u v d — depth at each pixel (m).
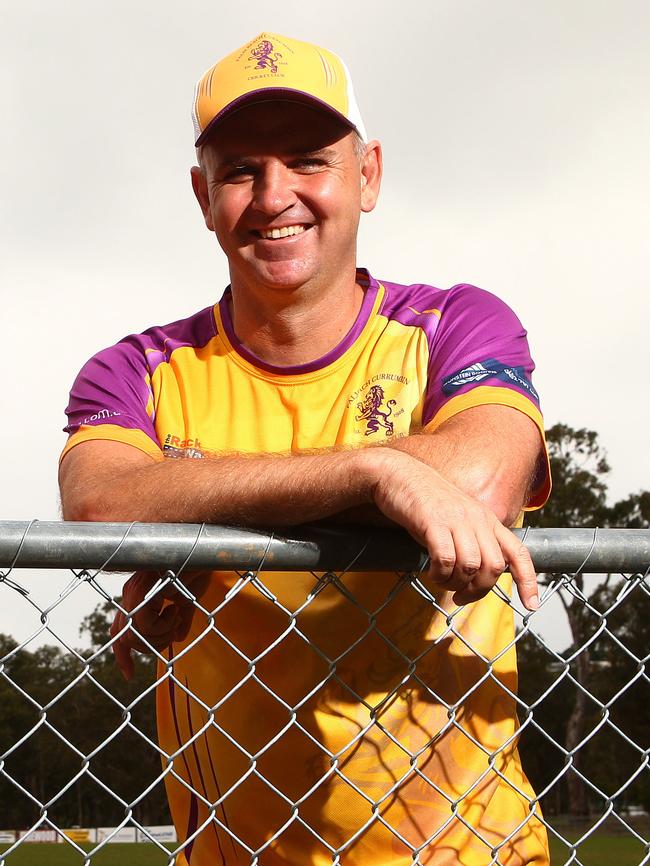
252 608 1.88
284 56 2.07
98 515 1.64
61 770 36.97
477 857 1.86
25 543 1.29
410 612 1.87
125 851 33.16
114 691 32.94
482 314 2.09
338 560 1.45
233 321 2.20
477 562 1.39
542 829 1.98
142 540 1.35
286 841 1.92
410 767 1.71
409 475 1.43
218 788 1.97
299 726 1.58
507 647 1.58
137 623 1.71
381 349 2.11
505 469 1.72
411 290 2.24
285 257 2.02
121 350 2.20
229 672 1.92
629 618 28.91
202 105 2.10
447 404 1.91
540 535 1.52
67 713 37.38
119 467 1.79
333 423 2.06
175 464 1.63
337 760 1.61
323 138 2.05
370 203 2.34
